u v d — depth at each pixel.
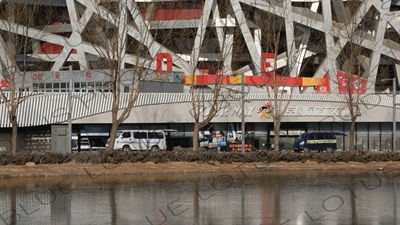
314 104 58.91
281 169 40.00
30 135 54.62
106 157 38.28
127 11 50.91
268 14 57.19
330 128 60.91
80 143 54.84
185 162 39.88
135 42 61.16
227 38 61.34
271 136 60.28
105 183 31.98
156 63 59.41
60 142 45.88
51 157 37.75
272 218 21.12
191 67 56.00
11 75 45.22
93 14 60.53
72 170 36.28
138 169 37.50
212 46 65.06
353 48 51.75
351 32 56.19
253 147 56.44
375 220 20.75
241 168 39.47
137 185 31.02
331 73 61.38
